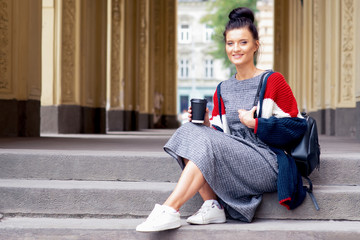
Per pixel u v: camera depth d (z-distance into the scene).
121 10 12.31
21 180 2.97
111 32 12.22
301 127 2.40
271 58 31.95
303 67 12.81
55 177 2.99
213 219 2.42
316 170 2.86
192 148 2.31
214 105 2.67
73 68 8.77
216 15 31.84
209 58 44.03
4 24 6.27
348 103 7.63
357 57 5.68
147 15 16.16
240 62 2.48
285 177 2.37
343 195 2.58
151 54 16.80
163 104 18.86
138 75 13.67
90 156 2.97
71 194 2.67
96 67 10.02
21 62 6.48
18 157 3.01
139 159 2.94
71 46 8.77
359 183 2.85
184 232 2.29
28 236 2.36
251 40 2.47
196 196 2.63
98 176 2.97
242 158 2.40
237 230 2.30
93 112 9.86
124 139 6.30
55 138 6.21
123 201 2.66
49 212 2.68
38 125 6.96
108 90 12.38
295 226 2.37
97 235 2.34
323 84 9.30
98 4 10.06
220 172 2.38
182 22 44.09
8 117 6.38
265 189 2.49
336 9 7.94
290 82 15.33
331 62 8.53
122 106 12.25
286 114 2.42
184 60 44.38
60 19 8.61
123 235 2.33
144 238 2.32
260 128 2.36
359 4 5.63
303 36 12.50
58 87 8.60
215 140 2.35
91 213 2.66
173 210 2.24
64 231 2.35
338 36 7.91
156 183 2.87
